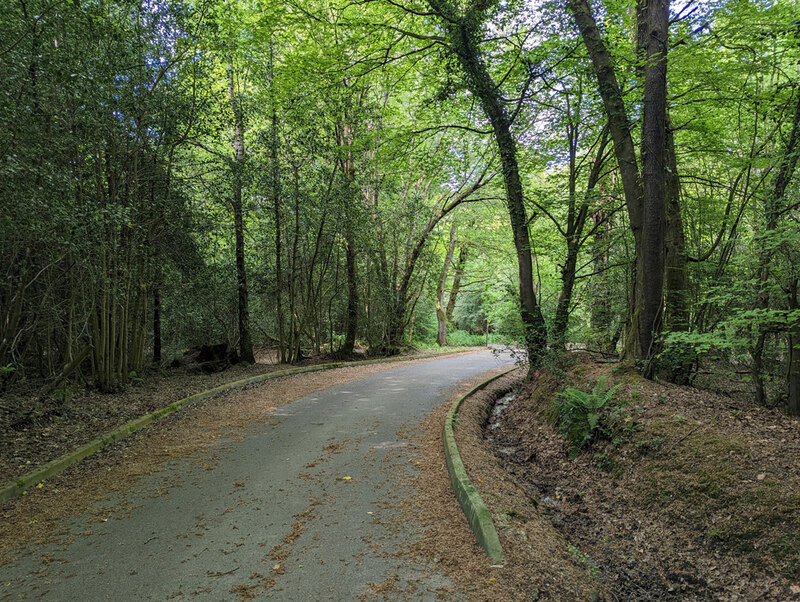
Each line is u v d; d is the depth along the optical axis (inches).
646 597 140.1
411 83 559.2
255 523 154.1
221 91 436.5
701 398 241.1
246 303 554.6
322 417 305.9
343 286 684.7
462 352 962.1
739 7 286.7
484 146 637.9
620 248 447.2
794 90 279.3
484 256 1103.0
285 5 430.9
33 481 185.2
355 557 132.7
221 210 502.3
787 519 143.0
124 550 136.6
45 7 226.4
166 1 333.1
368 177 625.9
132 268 355.3
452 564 128.7
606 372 311.9
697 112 356.2
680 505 174.2
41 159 239.6
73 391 315.3
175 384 401.1
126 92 315.0
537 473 243.6
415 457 223.1
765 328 223.1
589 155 463.8
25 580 121.2
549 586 122.8
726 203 364.2
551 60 395.9
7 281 276.5
